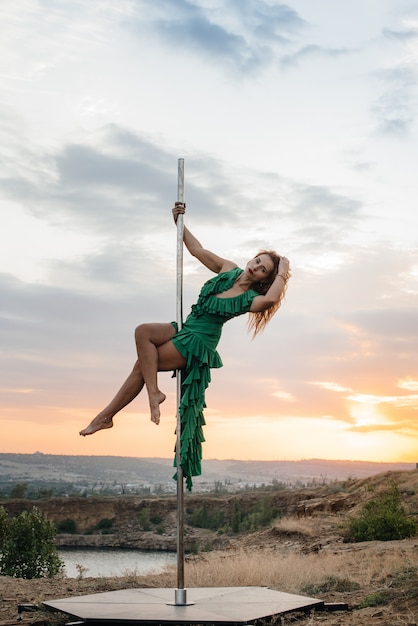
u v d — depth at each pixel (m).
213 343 7.44
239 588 8.40
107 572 32.91
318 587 10.26
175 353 7.28
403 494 30.92
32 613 8.12
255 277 7.54
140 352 7.22
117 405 7.37
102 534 90.12
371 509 22.09
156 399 7.07
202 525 81.75
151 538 80.19
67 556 53.12
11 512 97.62
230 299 7.38
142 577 13.61
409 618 6.82
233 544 25.94
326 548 19.58
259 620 6.69
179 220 7.93
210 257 7.98
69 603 7.35
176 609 6.95
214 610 6.91
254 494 83.81
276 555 19.08
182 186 8.05
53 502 97.94
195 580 12.57
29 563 22.45
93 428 7.29
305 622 7.22
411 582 8.85
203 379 7.37
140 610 6.90
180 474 7.38
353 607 8.00
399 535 20.25
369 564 12.99
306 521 27.69
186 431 7.34
